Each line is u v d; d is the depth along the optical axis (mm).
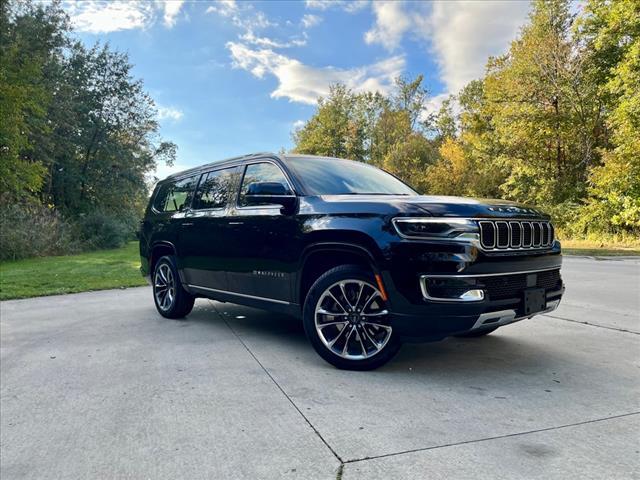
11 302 8352
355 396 3178
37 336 5430
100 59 34438
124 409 3078
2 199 23688
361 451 2385
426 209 3352
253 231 4531
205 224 5270
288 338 4973
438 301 3209
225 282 5059
